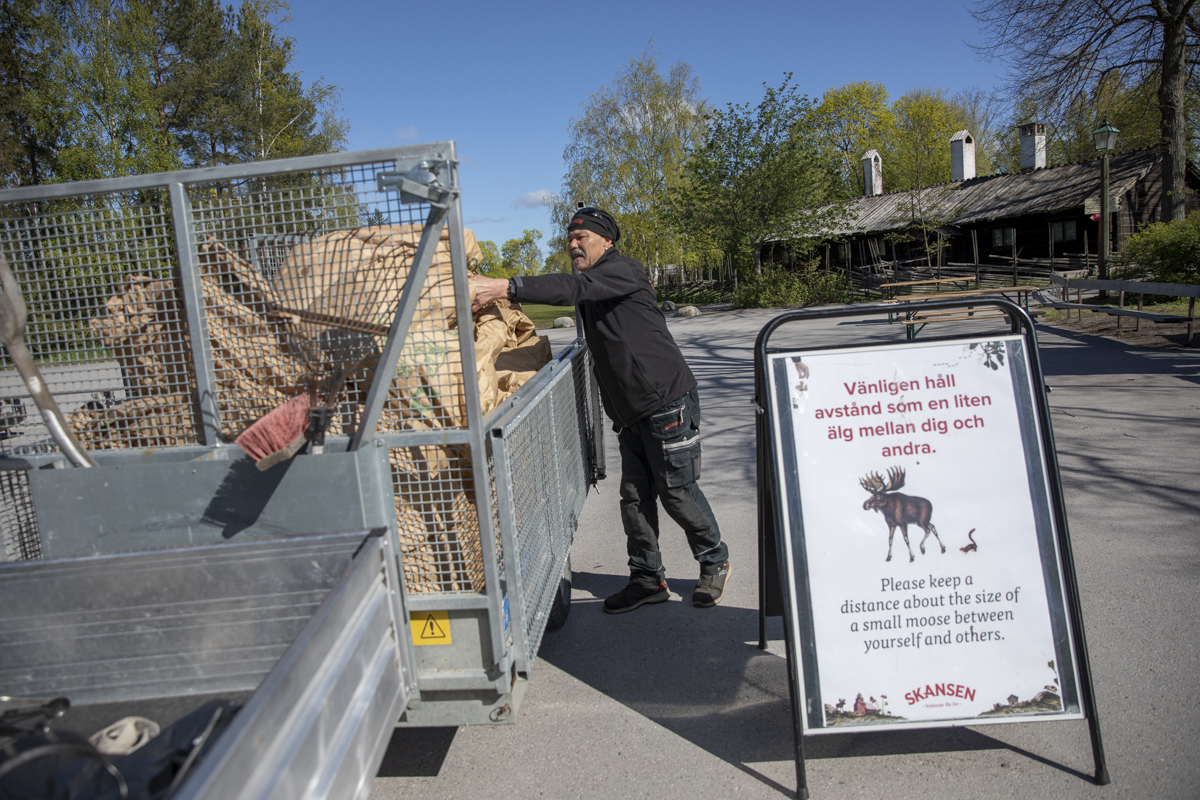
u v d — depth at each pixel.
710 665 3.17
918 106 52.47
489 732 2.78
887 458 2.40
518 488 2.41
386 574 1.95
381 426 2.21
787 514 2.40
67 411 2.65
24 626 2.02
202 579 2.00
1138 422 6.39
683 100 38.94
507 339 3.35
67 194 2.18
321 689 1.42
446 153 1.98
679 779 2.45
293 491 2.01
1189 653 2.92
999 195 30.16
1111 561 3.81
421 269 1.97
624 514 3.69
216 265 2.23
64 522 2.10
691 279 45.34
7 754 1.44
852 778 2.40
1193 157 28.77
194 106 28.88
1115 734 2.50
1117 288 12.45
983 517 2.37
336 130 31.33
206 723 1.61
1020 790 2.29
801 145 28.45
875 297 27.88
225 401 2.30
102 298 2.34
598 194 40.09
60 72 17.06
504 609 2.24
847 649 2.36
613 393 3.44
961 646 2.35
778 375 2.45
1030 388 2.40
